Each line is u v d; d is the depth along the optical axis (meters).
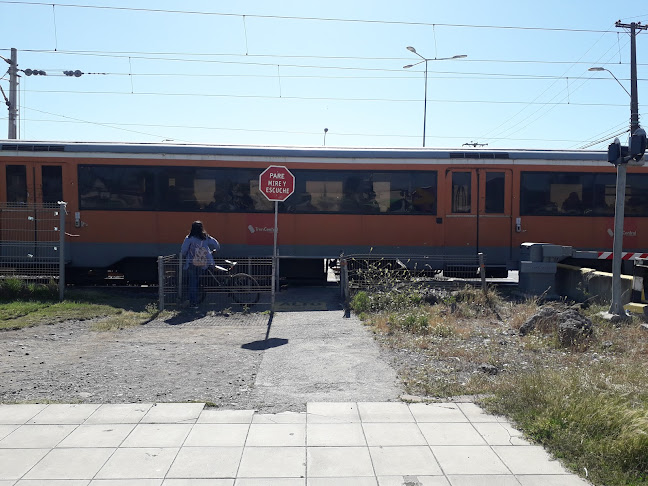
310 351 7.90
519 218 13.97
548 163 13.97
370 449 4.57
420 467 4.27
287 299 12.52
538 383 5.77
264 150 13.91
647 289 10.73
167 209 13.76
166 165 13.77
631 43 15.42
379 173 13.94
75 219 13.59
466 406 5.55
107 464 4.30
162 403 5.64
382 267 13.94
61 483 4.02
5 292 11.70
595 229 14.06
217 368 7.05
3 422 5.12
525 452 4.52
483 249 13.96
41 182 13.59
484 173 13.94
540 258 12.57
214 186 13.85
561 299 12.06
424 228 13.93
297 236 13.93
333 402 5.70
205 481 4.05
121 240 13.70
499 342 8.31
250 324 9.91
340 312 11.00
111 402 5.73
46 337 8.80
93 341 8.58
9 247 13.49
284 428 5.00
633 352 7.58
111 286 14.32
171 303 11.37
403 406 5.56
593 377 6.01
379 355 7.64
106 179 13.68
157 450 4.55
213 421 5.16
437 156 13.90
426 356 7.57
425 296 11.49
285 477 4.11
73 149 13.59
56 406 5.54
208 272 11.76
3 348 8.08
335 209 13.93
